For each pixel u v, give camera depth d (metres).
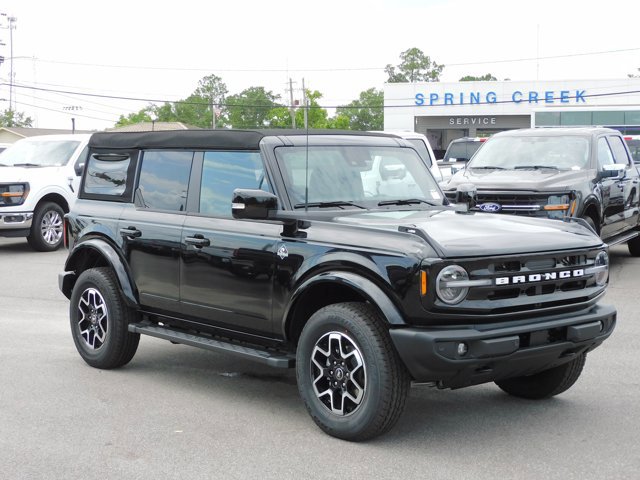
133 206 7.02
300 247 5.57
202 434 5.55
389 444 5.31
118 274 6.91
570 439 5.40
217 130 6.45
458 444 5.31
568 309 5.45
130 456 5.15
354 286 5.15
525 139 13.06
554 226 5.88
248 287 5.91
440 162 17.41
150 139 6.99
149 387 6.71
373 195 6.31
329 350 5.36
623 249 16.09
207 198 6.41
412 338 4.90
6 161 16.98
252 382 6.88
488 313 5.04
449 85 61.19
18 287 11.97
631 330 8.78
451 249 5.00
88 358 7.28
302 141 6.23
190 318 6.50
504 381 6.40
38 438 5.49
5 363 7.50
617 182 12.95
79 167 16.84
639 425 5.70
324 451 5.20
